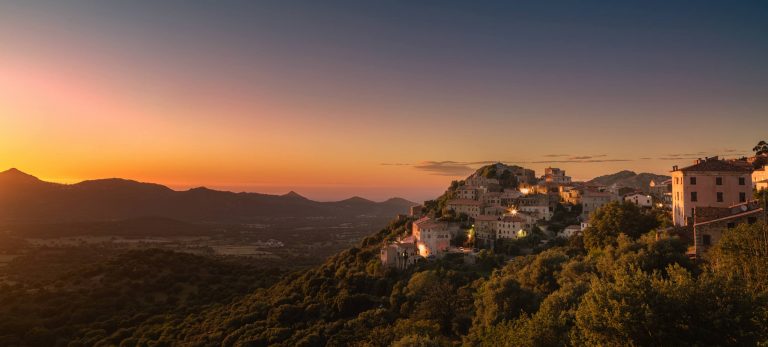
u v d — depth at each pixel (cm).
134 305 16838
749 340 3259
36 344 13175
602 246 10362
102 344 13000
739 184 9488
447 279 12450
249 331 11931
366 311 11925
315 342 10538
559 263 9344
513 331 4909
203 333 12875
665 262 6488
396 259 16950
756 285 4641
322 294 14638
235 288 19212
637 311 3494
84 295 17500
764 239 5106
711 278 3709
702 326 3388
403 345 6003
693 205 9775
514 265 11869
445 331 9775
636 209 10831
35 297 17050
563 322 4803
